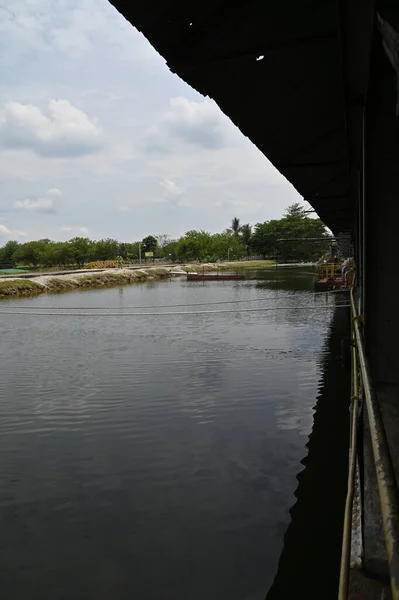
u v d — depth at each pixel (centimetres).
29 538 545
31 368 1388
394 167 288
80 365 1420
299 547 519
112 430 873
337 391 1091
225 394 1084
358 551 306
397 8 166
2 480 686
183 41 291
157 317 2489
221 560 505
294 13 260
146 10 254
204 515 586
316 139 505
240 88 363
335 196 877
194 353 1560
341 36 246
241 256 10606
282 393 1084
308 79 349
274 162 591
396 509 132
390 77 274
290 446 788
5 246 9819
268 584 463
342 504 605
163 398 1059
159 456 757
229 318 2402
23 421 928
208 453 764
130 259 9862
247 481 673
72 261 8356
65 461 743
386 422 294
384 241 297
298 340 1770
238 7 256
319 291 3691
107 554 517
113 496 638
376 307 302
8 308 3003
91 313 2639
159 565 493
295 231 9394
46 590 463
